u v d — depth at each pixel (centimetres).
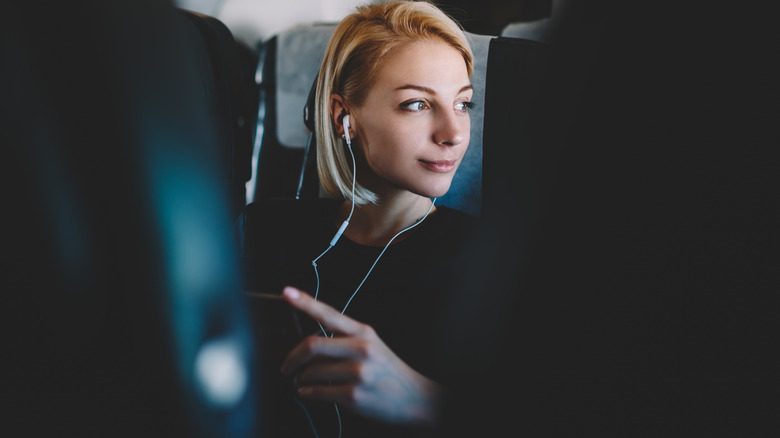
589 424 32
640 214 29
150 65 43
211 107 78
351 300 70
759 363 28
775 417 28
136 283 42
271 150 184
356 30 67
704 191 28
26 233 38
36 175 37
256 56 279
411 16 64
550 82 31
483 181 88
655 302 30
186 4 253
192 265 45
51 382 42
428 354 63
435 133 63
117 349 43
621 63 28
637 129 28
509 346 36
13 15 35
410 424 47
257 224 89
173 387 44
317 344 46
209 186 47
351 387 46
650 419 31
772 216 27
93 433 43
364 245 74
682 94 27
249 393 48
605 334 32
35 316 40
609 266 31
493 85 84
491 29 162
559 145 31
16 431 42
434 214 77
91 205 40
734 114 27
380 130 65
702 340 29
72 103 38
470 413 41
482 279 60
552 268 33
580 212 31
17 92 36
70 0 37
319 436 58
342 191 75
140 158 41
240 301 48
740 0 26
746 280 28
